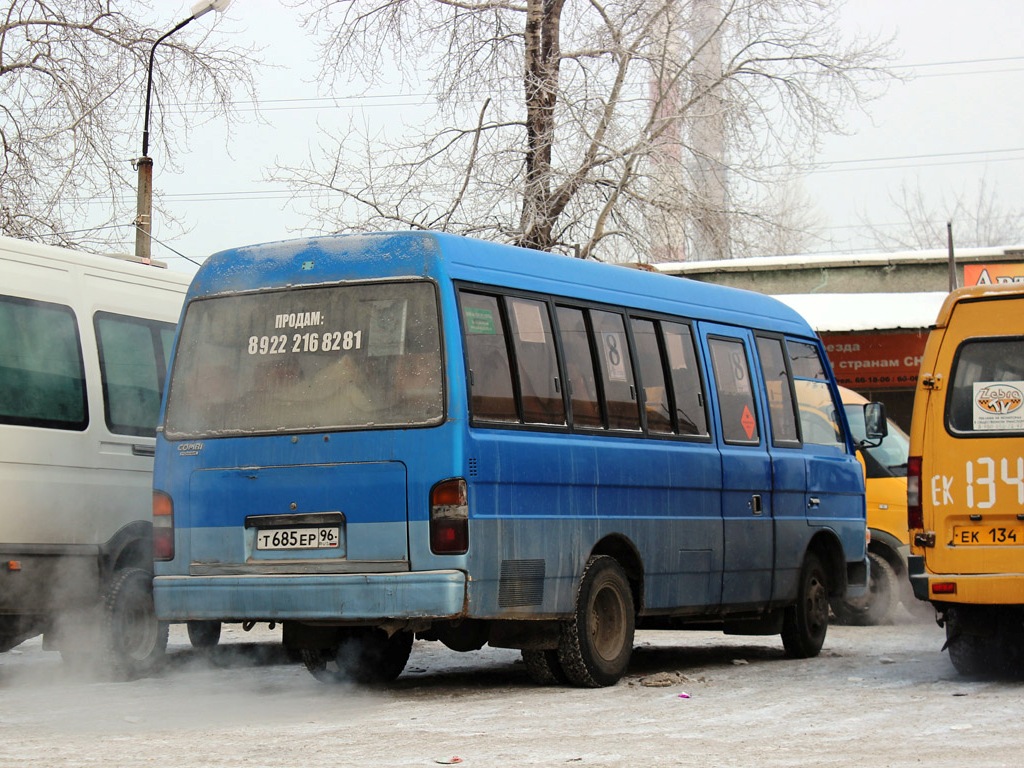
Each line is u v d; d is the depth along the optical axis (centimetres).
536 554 1070
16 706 1072
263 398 1082
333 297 1074
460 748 833
